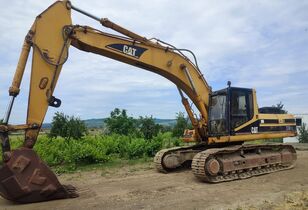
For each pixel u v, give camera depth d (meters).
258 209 7.91
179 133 23.97
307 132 28.83
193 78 12.52
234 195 9.41
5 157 8.12
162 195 9.50
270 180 11.50
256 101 13.13
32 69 8.91
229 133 12.30
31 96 8.82
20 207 8.19
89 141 18.62
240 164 12.07
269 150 13.73
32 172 8.30
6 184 8.09
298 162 15.50
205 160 11.09
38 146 15.45
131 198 9.16
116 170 14.07
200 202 8.70
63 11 9.41
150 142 18.56
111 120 24.64
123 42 10.74
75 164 15.39
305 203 8.30
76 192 9.54
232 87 12.55
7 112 8.43
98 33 10.20
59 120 20.53
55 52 9.21
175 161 13.33
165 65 11.81
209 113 12.84
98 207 8.25
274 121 13.55
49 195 8.62
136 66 11.48
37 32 9.04
